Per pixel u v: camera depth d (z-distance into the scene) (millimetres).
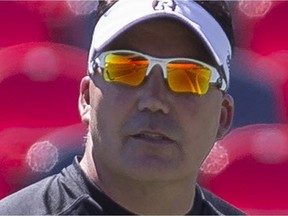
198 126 5215
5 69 15273
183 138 5148
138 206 5418
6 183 13359
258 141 14711
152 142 5082
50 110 15133
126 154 5098
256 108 15312
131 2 5301
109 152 5160
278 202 14398
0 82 15164
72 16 17000
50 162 13227
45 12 17266
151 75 5109
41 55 15570
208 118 5285
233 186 14297
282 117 15828
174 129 5105
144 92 5074
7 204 5473
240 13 17984
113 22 5254
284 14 18094
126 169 5117
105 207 5398
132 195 5375
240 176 14352
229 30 5598
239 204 14352
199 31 5184
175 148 5145
